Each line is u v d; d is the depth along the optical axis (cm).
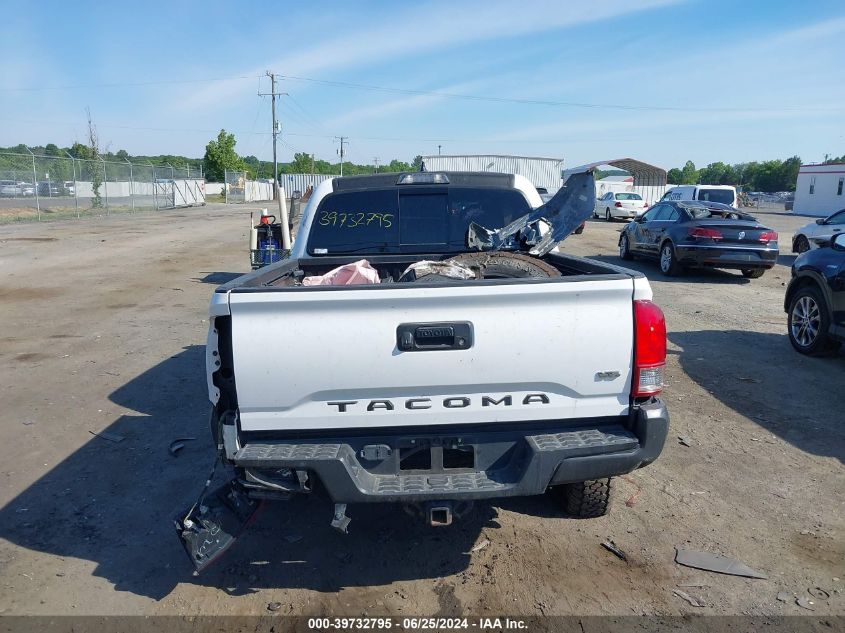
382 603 339
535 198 540
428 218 534
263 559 380
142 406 625
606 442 317
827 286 733
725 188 2669
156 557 383
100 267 1543
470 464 330
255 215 3672
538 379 317
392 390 314
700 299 1157
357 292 301
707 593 342
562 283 308
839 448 518
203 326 949
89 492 461
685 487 457
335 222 533
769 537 394
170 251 1891
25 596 346
